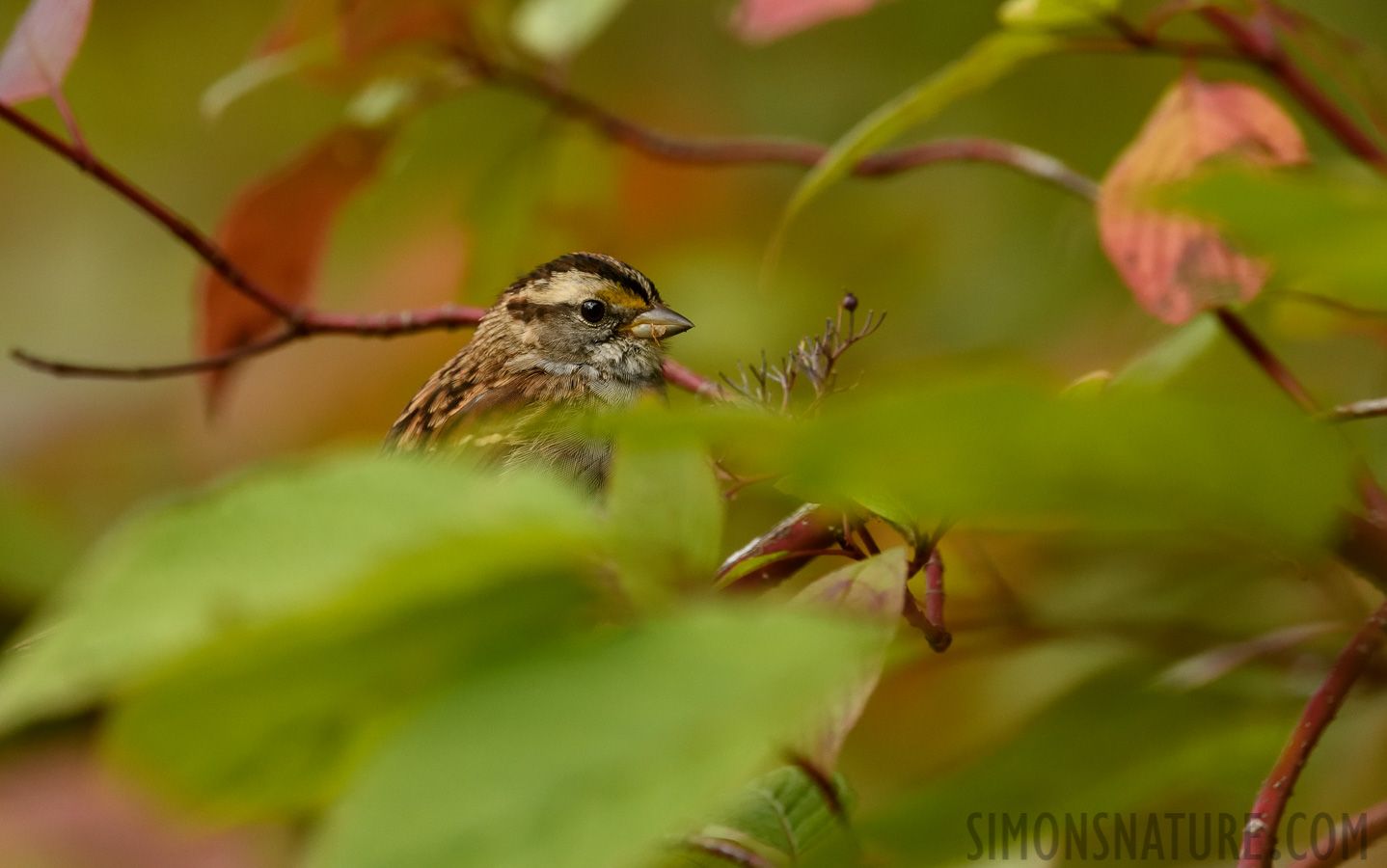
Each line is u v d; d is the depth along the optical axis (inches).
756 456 70.3
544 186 172.6
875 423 67.2
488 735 64.6
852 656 66.2
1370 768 170.4
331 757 71.4
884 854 108.4
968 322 175.6
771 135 176.6
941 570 142.4
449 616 69.0
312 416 175.6
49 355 176.9
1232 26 170.2
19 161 177.6
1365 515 135.0
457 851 61.7
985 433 68.5
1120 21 169.2
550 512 68.4
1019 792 119.1
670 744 64.1
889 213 176.2
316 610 64.0
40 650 63.4
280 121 177.6
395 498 67.1
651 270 175.8
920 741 172.4
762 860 119.0
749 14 170.4
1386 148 170.6
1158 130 168.9
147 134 177.8
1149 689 138.3
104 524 175.9
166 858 99.8
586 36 171.9
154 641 62.6
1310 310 170.1
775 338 175.6
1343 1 174.9
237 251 171.3
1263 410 71.1
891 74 176.7
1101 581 171.8
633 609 71.8
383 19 171.5
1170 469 72.8
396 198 175.2
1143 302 159.6
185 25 177.6
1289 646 170.1
